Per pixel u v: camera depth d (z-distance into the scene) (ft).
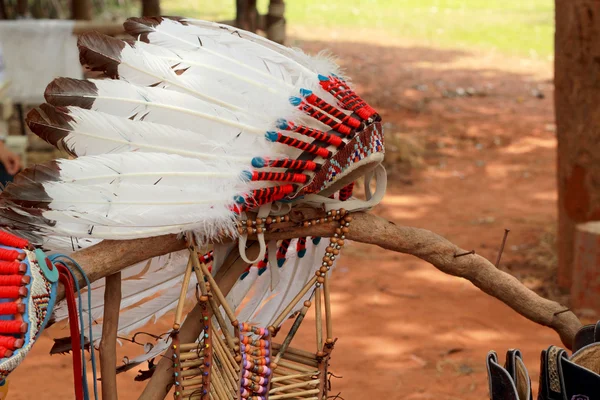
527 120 30.19
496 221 19.54
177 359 4.63
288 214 4.76
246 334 4.73
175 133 4.42
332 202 4.83
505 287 5.35
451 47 44.14
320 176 4.57
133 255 4.54
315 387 4.91
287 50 4.98
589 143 13.76
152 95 4.42
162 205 4.34
